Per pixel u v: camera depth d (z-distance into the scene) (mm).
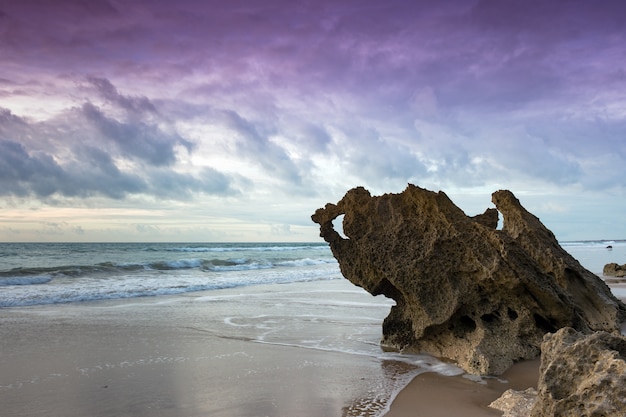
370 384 8547
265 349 11031
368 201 11258
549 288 9883
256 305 17703
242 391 8016
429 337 10711
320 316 15398
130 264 31781
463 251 10031
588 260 44375
